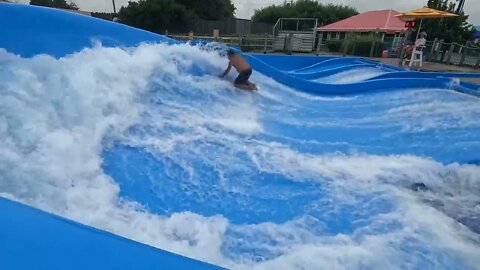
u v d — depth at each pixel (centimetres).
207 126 537
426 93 862
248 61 828
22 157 359
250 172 433
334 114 684
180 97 605
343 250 315
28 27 532
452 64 1717
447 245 328
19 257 143
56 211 313
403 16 1491
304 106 720
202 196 383
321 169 453
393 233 342
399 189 418
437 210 383
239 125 561
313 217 362
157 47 659
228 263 295
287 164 459
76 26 583
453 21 2606
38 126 400
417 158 495
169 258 157
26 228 158
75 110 448
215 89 668
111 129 461
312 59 1402
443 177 448
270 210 370
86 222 310
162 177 404
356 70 1252
